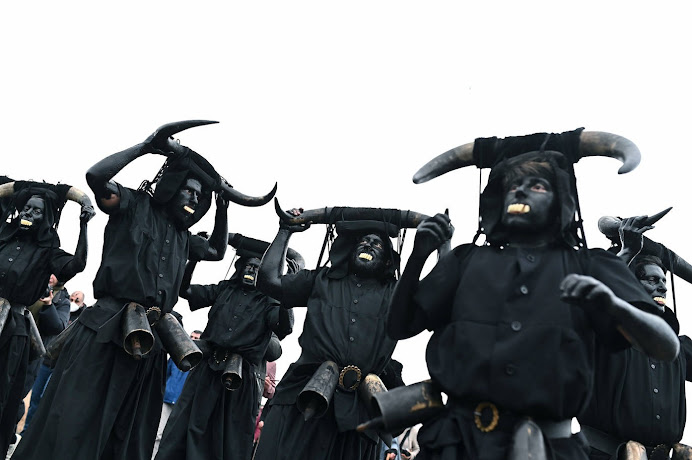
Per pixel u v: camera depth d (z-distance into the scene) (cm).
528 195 397
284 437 639
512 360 363
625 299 376
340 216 705
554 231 400
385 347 660
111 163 662
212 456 823
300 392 621
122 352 662
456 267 409
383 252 688
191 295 905
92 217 767
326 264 708
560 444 367
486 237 412
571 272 388
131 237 674
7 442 747
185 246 717
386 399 392
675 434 632
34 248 761
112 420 649
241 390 854
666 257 702
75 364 649
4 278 742
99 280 671
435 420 390
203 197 716
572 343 365
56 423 630
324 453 636
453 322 388
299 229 720
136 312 656
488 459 356
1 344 736
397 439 980
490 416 366
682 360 661
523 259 391
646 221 637
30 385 888
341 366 648
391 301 414
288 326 859
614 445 619
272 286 697
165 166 706
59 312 937
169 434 820
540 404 357
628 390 618
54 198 771
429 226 400
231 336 851
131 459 687
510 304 378
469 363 371
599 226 712
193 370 849
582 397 364
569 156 422
